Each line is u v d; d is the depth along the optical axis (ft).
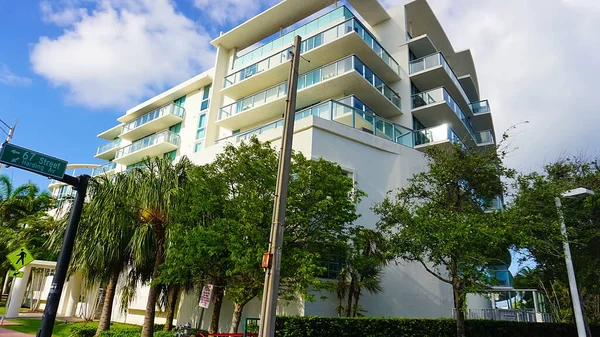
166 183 40.47
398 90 80.84
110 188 41.14
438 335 39.27
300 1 83.97
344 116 56.39
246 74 86.07
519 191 41.55
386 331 36.32
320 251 38.32
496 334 44.01
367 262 41.55
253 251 33.50
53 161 27.02
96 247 40.83
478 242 33.60
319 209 36.29
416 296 49.98
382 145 56.44
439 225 34.88
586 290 49.29
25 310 83.05
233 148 42.14
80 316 72.33
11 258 42.57
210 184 39.24
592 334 53.42
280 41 87.97
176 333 37.99
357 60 68.08
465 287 35.63
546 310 69.82
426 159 59.31
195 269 38.06
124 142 122.93
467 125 86.69
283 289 39.63
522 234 33.60
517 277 88.43
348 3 84.23
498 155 45.34
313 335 32.04
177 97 109.29
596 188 43.06
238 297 37.73
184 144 98.78
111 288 45.80
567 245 36.11
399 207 40.27
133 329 45.70
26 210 89.81
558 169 45.78
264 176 37.52
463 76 105.09
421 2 86.33
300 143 50.57
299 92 71.56
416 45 84.79
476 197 45.83
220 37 97.25
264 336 20.59
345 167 51.29
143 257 41.04
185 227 37.86
